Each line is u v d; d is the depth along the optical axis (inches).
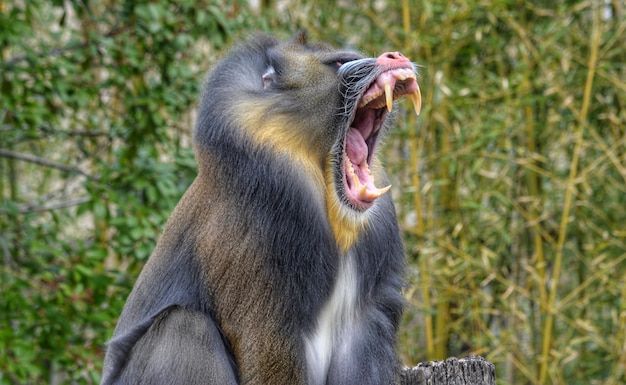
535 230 954.7
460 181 959.6
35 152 1033.5
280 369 522.3
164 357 530.6
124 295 856.9
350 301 559.5
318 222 529.0
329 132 534.6
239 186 522.9
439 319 969.5
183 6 882.1
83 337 882.1
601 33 951.6
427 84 959.6
